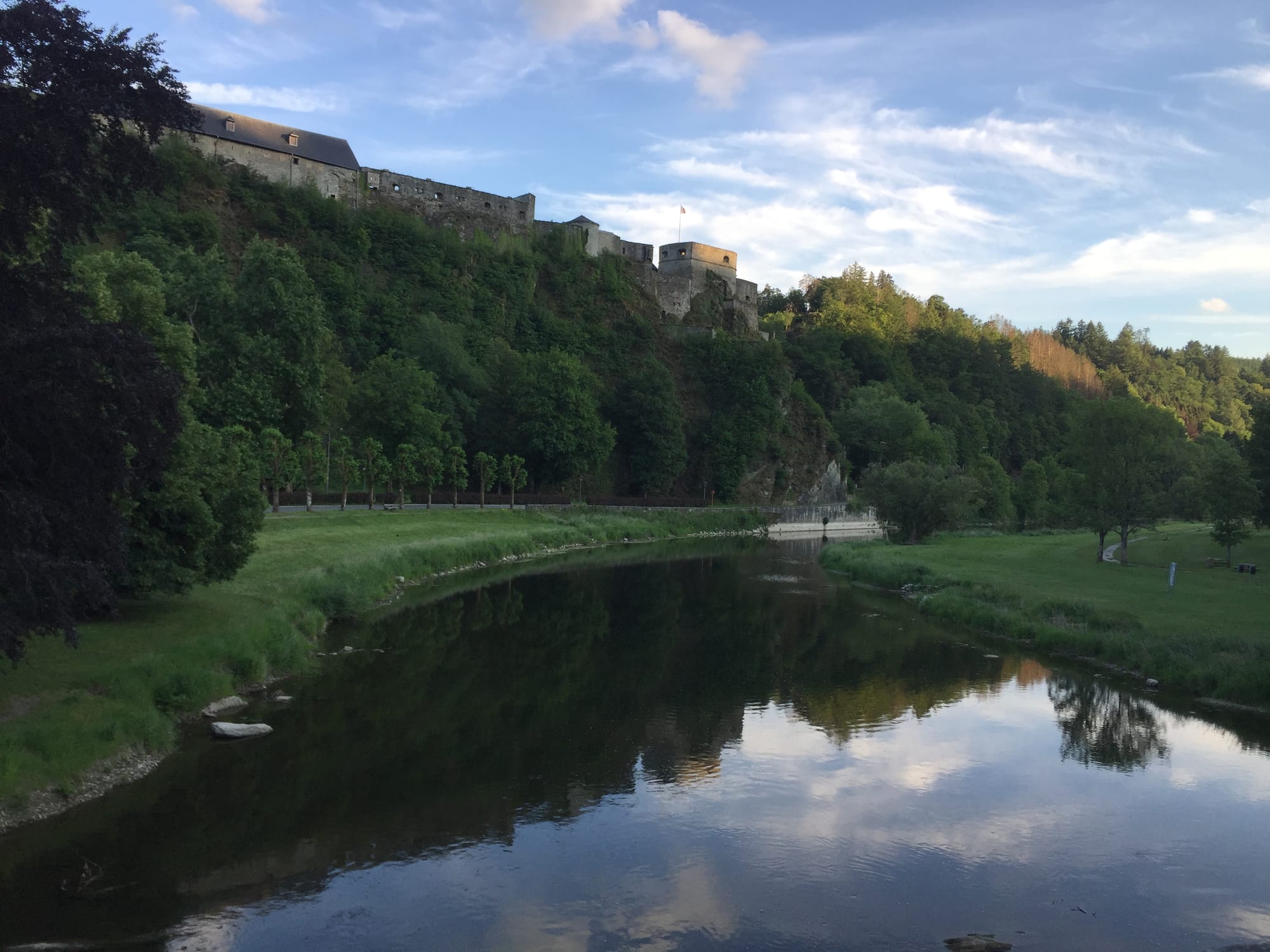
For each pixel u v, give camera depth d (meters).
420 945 12.45
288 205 93.25
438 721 23.14
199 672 21.77
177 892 13.66
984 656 33.41
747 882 14.83
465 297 104.44
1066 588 43.94
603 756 21.19
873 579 53.94
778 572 60.16
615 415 104.62
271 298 58.97
